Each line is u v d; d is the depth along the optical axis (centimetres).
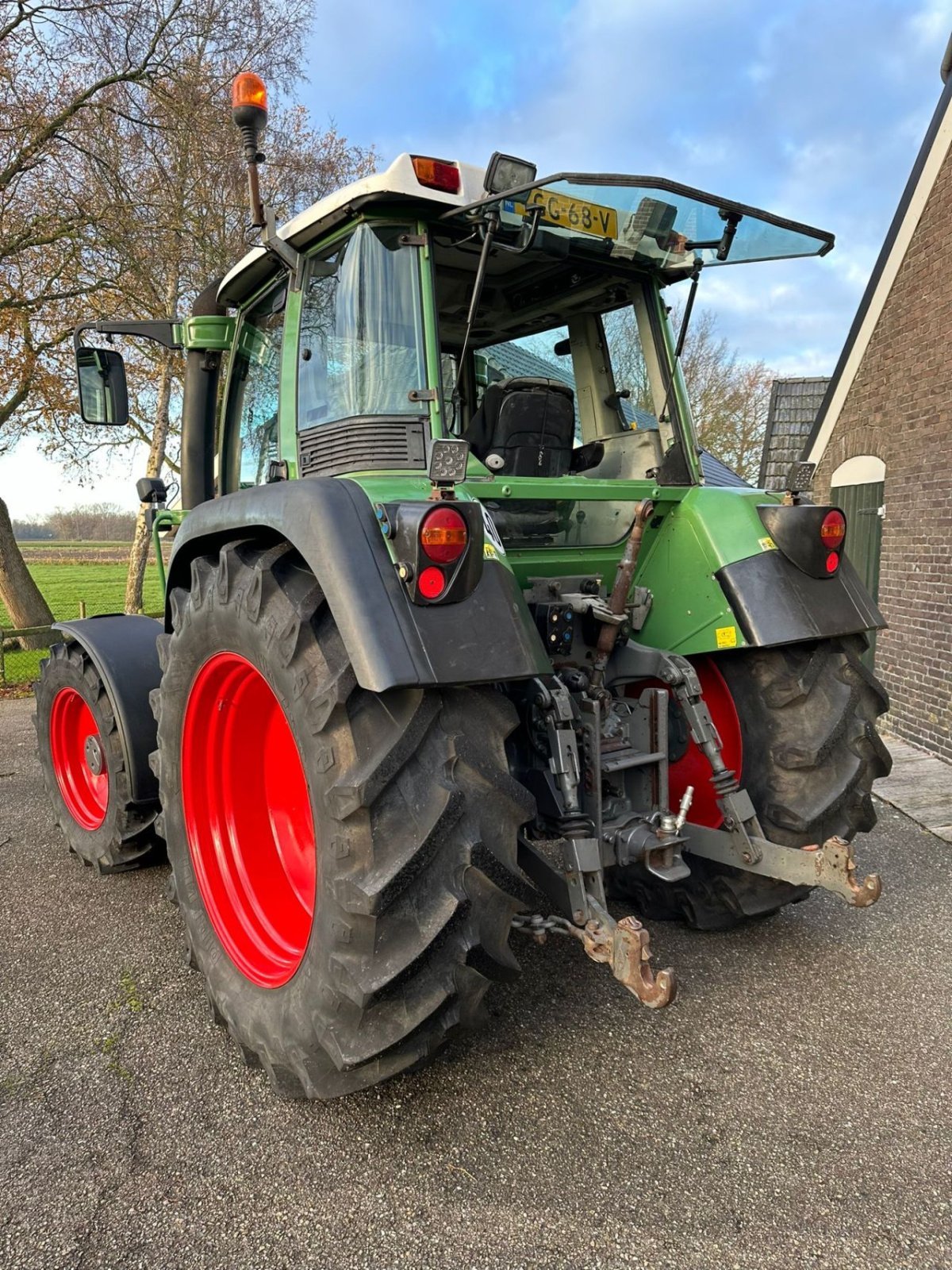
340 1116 212
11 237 1115
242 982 231
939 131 600
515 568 255
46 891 354
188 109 1084
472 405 310
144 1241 174
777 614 253
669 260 273
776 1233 174
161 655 276
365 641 172
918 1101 215
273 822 263
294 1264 168
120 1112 214
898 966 283
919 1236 173
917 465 618
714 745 252
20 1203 185
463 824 181
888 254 654
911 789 487
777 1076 224
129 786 338
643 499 266
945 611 571
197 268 1196
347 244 230
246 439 321
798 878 241
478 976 184
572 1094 218
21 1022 256
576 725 234
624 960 188
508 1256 169
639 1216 179
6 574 1195
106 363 353
